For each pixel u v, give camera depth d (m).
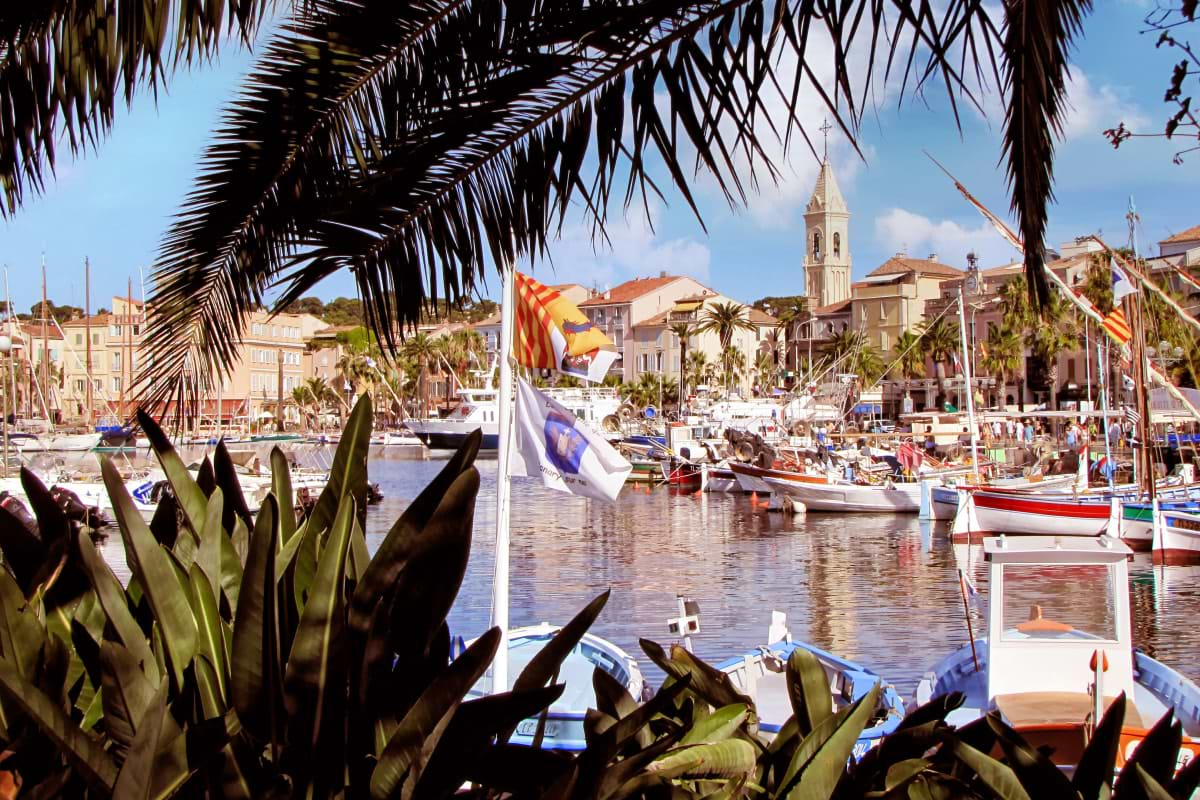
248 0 4.95
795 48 3.69
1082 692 9.49
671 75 4.01
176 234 5.53
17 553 3.58
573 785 2.81
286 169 5.29
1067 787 3.43
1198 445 50.03
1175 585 28.39
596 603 3.19
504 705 2.82
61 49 4.94
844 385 82.00
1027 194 4.36
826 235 148.62
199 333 5.70
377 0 4.93
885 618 23.59
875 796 3.44
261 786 2.81
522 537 40.69
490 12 4.67
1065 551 9.63
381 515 46.16
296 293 4.99
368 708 3.00
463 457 3.17
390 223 4.79
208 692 3.06
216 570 3.52
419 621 3.06
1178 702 10.76
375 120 5.17
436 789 2.79
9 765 2.86
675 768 3.24
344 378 118.06
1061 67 4.29
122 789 2.52
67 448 75.56
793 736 3.80
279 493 3.97
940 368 96.25
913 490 47.56
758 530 42.75
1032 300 4.51
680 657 4.16
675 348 126.75
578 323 13.19
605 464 13.41
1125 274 32.31
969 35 3.63
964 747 3.47
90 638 3.20
